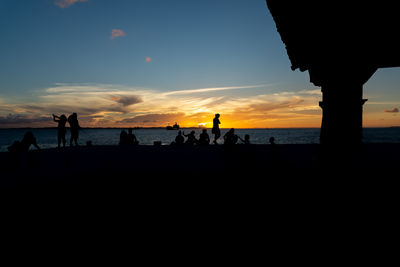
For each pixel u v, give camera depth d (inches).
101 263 122.3
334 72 128.3
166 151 393.7
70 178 223.9
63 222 162.2
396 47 116.2
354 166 128.1
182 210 180.2
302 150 387.5
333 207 134.0
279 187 206.7
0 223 158.7
